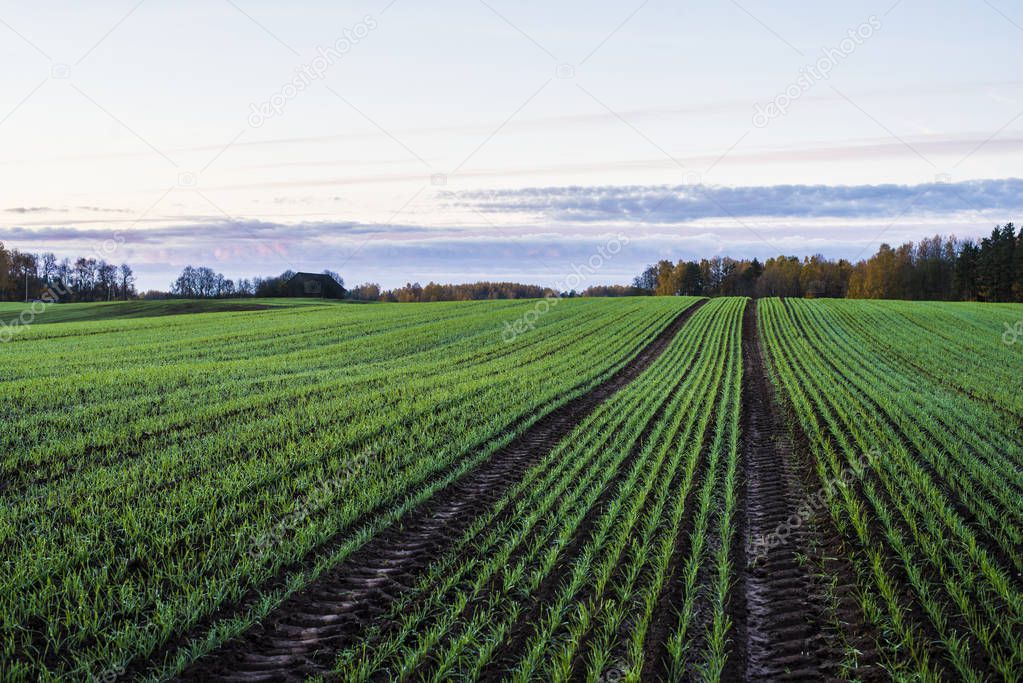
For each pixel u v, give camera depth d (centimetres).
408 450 1460
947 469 1327
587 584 845
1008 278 8681
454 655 672
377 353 3175
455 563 920
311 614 781
